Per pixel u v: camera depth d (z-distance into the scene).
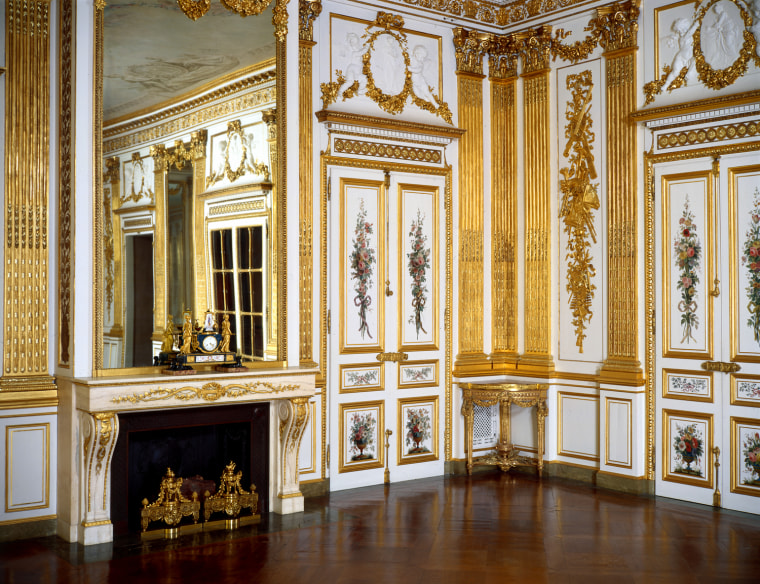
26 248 5.59
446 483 7.17
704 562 4.99
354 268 6.98
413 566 4.93
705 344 6.38
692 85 6.46
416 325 7.36
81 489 5.39
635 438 6.73
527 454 7.63
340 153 6.89
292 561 5.03
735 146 6.19
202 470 5.99
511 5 7.76
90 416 5.21
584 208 7.15
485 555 5.13
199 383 5.56
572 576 4.75
